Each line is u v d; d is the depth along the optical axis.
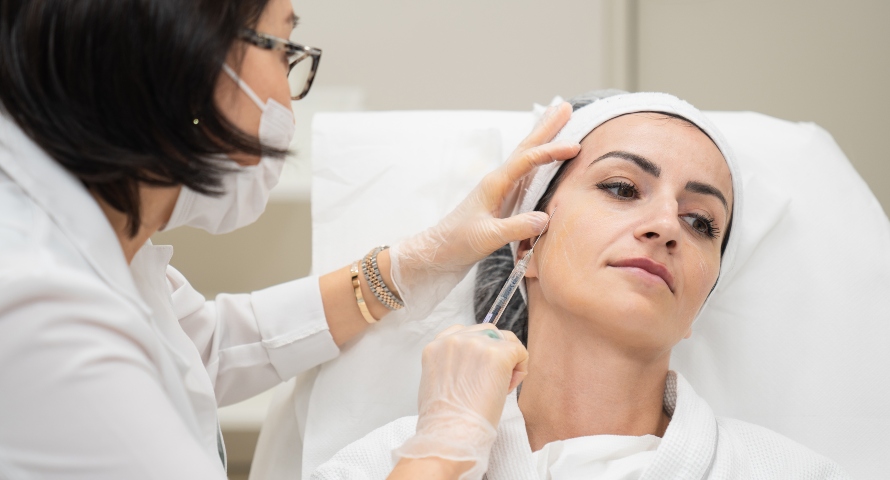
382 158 1.64
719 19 2.30
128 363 0.79
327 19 2.32
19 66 0.77
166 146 0.84
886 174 2.33
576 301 1.15
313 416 1.44
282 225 2.18
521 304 1.41
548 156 1.26
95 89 0.78
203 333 1.35
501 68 2.35
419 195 1.61
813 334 1.46
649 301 1.12
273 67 0.94
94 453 0.76
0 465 0.75
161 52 0.78
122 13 0.76
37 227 0.80
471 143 1.65
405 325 1.46
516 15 2.31
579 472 1.13
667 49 2.35
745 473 1.13
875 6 2.23
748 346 1.47
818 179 1.58
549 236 1.22
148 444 0.77
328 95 2.34
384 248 1.41
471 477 0.96
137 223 0.90
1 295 0.73
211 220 1.04
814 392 1.42
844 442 1.39
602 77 2.34
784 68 2.31
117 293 0.82
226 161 0.90
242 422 1.83
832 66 2.29
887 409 1.40
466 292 1.48
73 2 0.75
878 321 1.46
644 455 1.12
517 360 1.03
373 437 1.24
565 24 2.31
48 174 0.82
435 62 2.35
